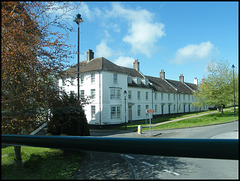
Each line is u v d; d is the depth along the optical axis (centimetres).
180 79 4962
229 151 85
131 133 1664
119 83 2617
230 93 2670
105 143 101
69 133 507
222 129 1603
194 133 1442
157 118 3164
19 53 355
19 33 357
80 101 475
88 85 2472
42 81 410
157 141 95
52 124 451
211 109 5156
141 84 3177
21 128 401
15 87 362
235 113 2912
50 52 427
